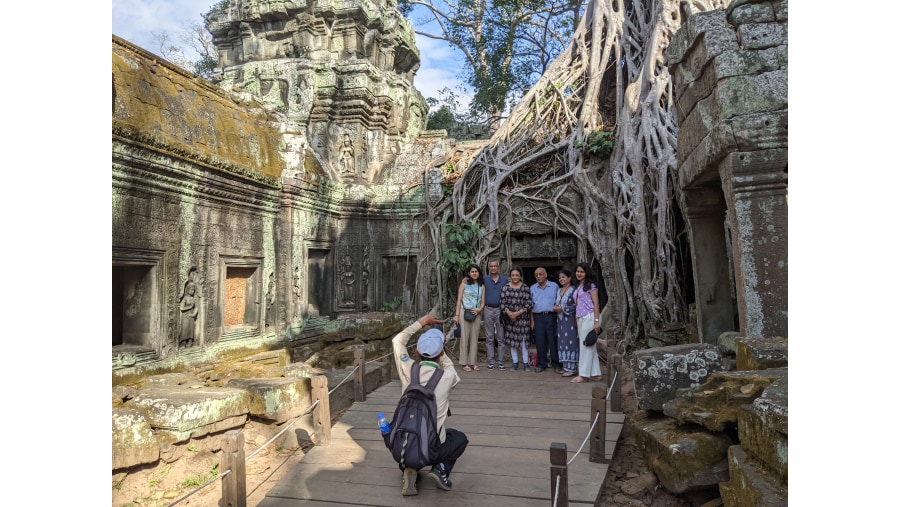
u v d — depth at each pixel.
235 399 4.93
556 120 11.31
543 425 5.20
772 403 2.74
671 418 4.22
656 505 3.78
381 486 3.94
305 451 4.91
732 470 3.09
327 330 8.64
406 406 3.78
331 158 10.82
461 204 10.48
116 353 5.45
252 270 7.75
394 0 12.37
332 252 9.66
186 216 6.36
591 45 11.84
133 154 5.40
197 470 4.50
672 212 8.65
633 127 9.53
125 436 3.95
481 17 16.33
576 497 3.71
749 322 4.11
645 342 8.70
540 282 7.71
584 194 9.99
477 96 15.89
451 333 9.69
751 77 4.21
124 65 5.62
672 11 10.23
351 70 10.83
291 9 11.02
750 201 4.15
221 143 6.93
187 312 6.39
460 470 4.17
